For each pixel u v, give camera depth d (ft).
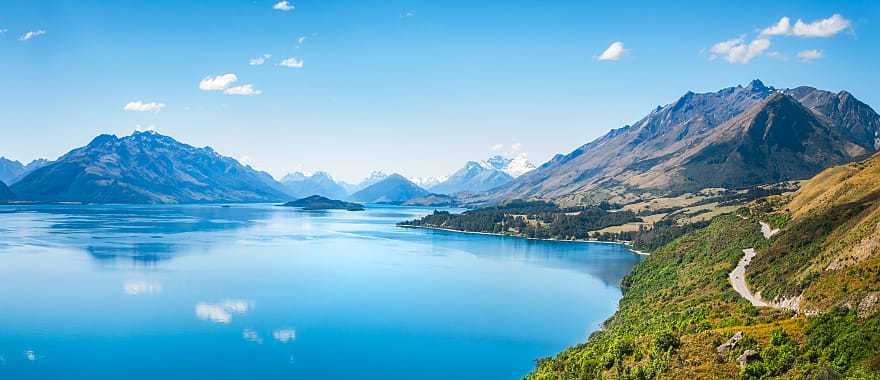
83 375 472.44
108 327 593.42
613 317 613.52
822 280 384.88
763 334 317.22
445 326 615.16
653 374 313.94
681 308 479.41
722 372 289.94
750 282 492.13
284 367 497.87
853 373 261.85
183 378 470.80
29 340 550.77
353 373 489.26
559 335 588.09
